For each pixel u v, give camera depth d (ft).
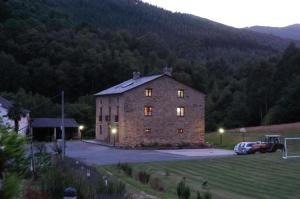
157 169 103.60
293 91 242.99
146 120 176.04
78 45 318.45
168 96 179.63
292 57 278.26
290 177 88.43
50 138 212.64
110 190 46.68
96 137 212.02
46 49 301.63
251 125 270.87
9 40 299.58
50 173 51.60
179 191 62.49
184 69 350.64
